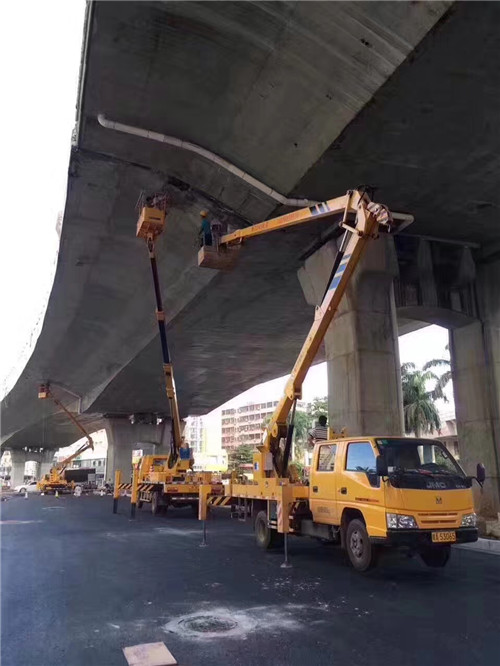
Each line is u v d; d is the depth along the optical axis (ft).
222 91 37.83
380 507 27.12
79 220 61.36
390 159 39.29
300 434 209.97
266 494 37.42
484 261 60.80
